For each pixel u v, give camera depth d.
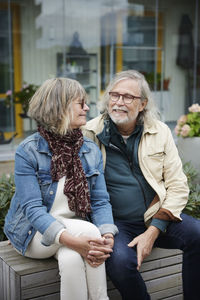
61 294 1.97
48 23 6.23
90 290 2.02
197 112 4.34
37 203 2.04
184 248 2.28
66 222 2.07
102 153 2.41
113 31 6.60
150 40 6.88
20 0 6.02
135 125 2.45
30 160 2.08
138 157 2.38
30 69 6.23
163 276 2.46
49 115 2.08
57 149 2.10
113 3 6.52
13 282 2.06
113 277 2.08
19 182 2.07
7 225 2.22
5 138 6.19
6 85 6.13
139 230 2.39
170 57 7.08
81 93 2.14
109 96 2.44
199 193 3.13
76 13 6.34
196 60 7.26
